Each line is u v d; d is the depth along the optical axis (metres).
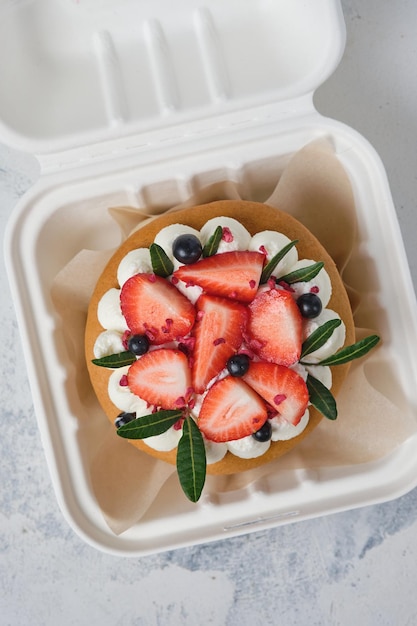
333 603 0.52
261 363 0.43
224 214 0.46
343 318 0.46
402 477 0.46
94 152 0.46
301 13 0.46
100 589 0.52
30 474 0.52
